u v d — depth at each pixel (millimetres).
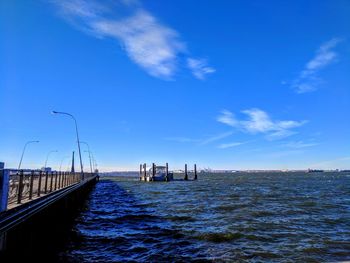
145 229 23656
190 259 15977
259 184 99062
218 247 18000
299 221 25719
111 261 15867
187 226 24078
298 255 16297
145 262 15625
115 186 99062
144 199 49219
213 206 36312
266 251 17031
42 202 17203
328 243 18625
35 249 16250
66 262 15703
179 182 124125
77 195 39000
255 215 29047
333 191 64875
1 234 10758
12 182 14031
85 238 21062
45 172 20844
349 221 25875
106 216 31406
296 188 76062
